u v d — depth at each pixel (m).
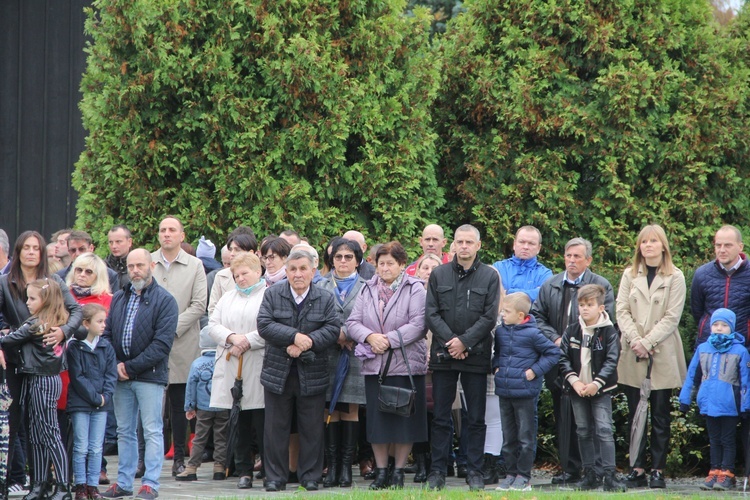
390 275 15.48
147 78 22.52
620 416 17.67
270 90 23.17
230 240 17.66
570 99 24.77
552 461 18.47
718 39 26.03
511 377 14.91
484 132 25.67
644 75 24.22
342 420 16.02
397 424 14.99
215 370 16.02
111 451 20.38
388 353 15.04
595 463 15.34
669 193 24.62
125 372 14.18
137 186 22.88
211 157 22.92
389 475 16.34
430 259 16.97
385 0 24.42
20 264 14.12
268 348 15.19
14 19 30.70
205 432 16.84
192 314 17.70
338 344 15.87
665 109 24.70
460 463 17.22
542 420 18.50
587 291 15.03
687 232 24.31
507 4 25.33
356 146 23.94
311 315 15.06
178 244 18.02
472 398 15.04
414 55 24.62
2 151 30.70
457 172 25.70
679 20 25.53
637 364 15.87
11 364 13.66
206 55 22.80
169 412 18.94
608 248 24.34
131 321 14.37
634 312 16.00
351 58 23.89
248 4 22.92
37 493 13.48
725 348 15.22
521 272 17.30
